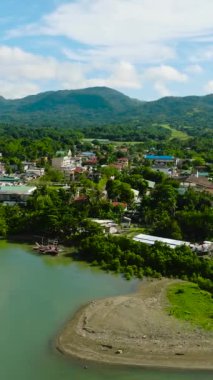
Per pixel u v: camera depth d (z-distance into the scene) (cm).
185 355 7931
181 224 15238
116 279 11712
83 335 8575
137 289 11031
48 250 13738
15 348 8131
